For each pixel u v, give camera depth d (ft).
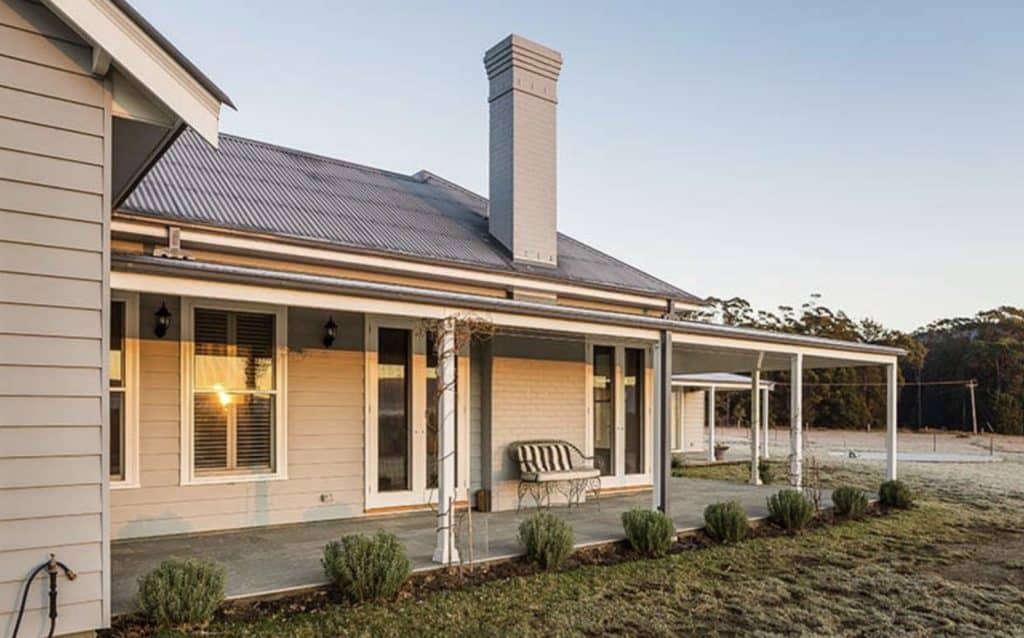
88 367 12.26
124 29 12.01
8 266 11.58
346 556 17.01
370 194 33.73
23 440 11.57
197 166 28.94
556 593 18.65
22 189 11.73
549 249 33.50
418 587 18.16
